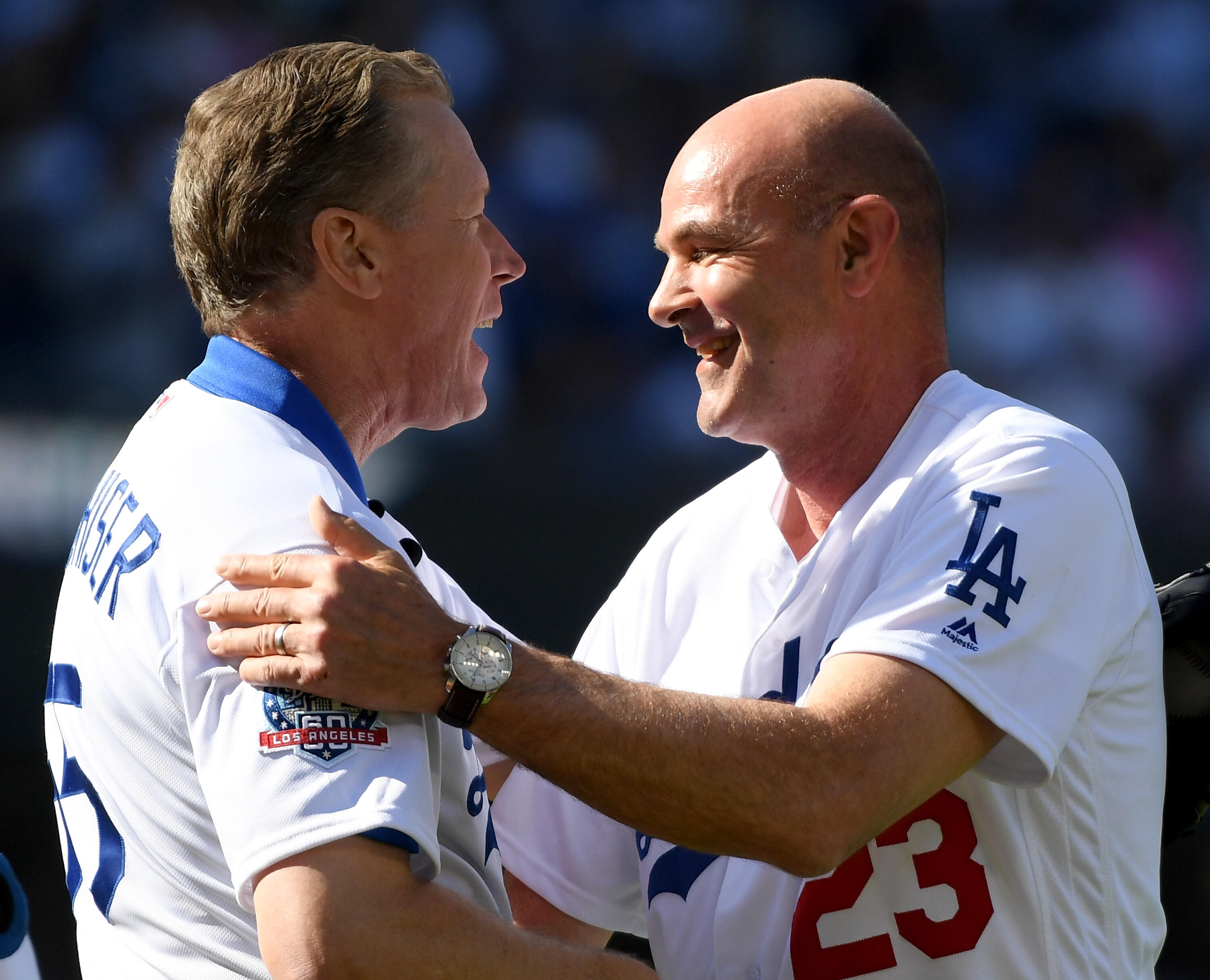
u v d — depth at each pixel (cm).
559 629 1784
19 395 2023
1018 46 2892
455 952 525
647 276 2500
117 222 2469
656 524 1814
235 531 561
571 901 775
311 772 520
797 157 702
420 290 646
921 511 654
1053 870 647
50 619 1770
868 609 621
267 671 529
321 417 615
